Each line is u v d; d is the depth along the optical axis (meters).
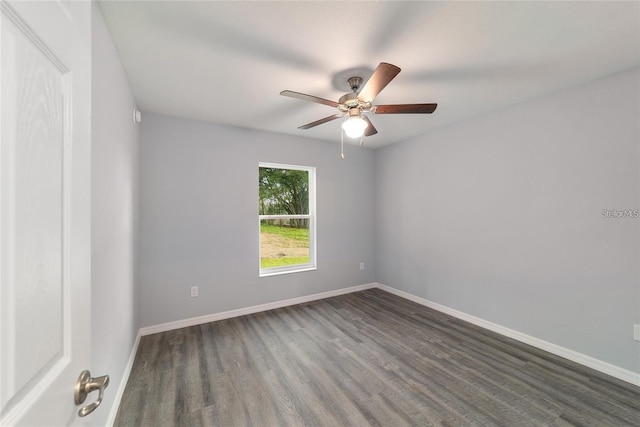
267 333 2.71
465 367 2.11
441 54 1.73
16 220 0.43
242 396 1.78
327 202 3.89
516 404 1.71
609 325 2.01
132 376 1.99
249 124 3.10
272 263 3.59
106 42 1.43
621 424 1.55
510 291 2.62
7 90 0.41
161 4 1.30
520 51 1.70
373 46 1.65
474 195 2.93
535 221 2.43
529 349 2.39
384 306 3.51
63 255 0.56
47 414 0.49
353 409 1.66
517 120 2.54
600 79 2.04
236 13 1.37
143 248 2.67
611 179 2.00
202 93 2.28
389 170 4.08
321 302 3.67
